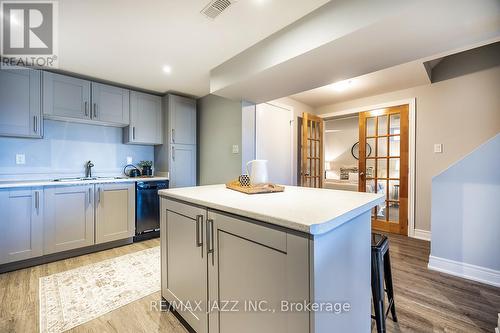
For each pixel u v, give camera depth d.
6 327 1.51
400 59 1.75
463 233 2.22
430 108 3.22
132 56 2.31
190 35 1.93
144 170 3.64
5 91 2.33
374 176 3.80
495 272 2.05
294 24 1.73
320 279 0.82
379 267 1.31
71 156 3.04
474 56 2.86
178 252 1.52
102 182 2.80
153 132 3.50
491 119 2.75
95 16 1.69
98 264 2.45
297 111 4.09
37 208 2.37
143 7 1.58
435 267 2.35
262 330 0.98
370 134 3.87
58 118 2.80
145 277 2.18
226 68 2.39
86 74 2.79
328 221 0.82
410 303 1.78
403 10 1.20
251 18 1.69
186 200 1.40
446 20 1.26
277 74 2.05
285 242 0.87
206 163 3.72
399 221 3.53
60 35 1.93
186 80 3.00
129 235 3.02
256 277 1.00
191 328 1.47
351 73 2.02
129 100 3.24
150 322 1.58
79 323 1.56
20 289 1.95
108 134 3.36
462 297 1.86
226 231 1.14
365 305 1.18
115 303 1.78
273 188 1.60
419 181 3.32
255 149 3.27
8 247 2.22
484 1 1.16
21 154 2.67
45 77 2.56
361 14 1.35
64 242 2.53
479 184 2.15
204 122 3.77
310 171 4.11
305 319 0.82
